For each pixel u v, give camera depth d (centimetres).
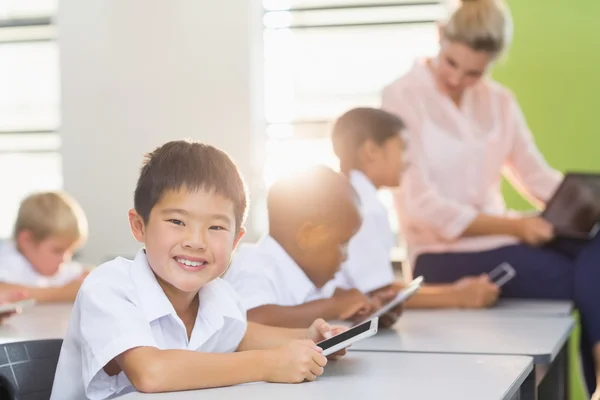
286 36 431
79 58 439
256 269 175
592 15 359
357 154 228
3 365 135
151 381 113
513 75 367
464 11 266
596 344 250
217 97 420
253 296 171
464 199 283
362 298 186
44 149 474
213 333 133
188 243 122
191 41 423
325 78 428
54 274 296
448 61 271
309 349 123
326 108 429
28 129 476
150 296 126
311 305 177
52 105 472
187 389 115
